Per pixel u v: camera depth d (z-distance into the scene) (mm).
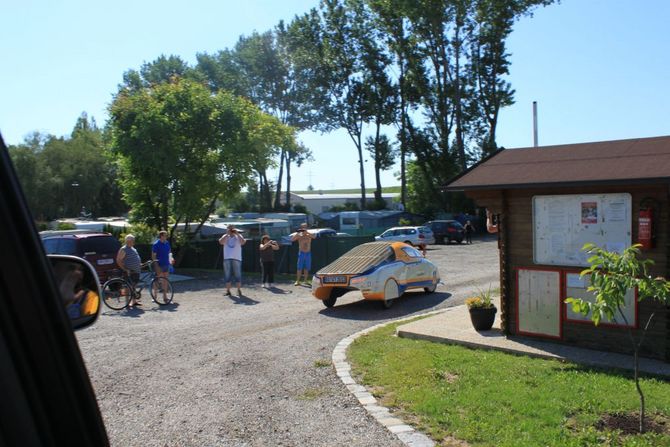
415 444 4984
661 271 7320
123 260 13227
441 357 7801
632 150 8227
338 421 5652
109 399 6469
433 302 13352
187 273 21188
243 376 7363
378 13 45469
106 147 22734
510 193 8797
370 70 50844
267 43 60906
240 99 23828
